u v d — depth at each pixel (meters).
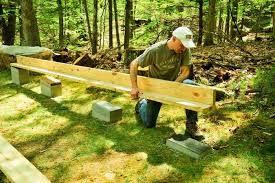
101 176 3.38
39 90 6.52
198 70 6.73
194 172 3.34
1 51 8.29
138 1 13.30
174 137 3.96
